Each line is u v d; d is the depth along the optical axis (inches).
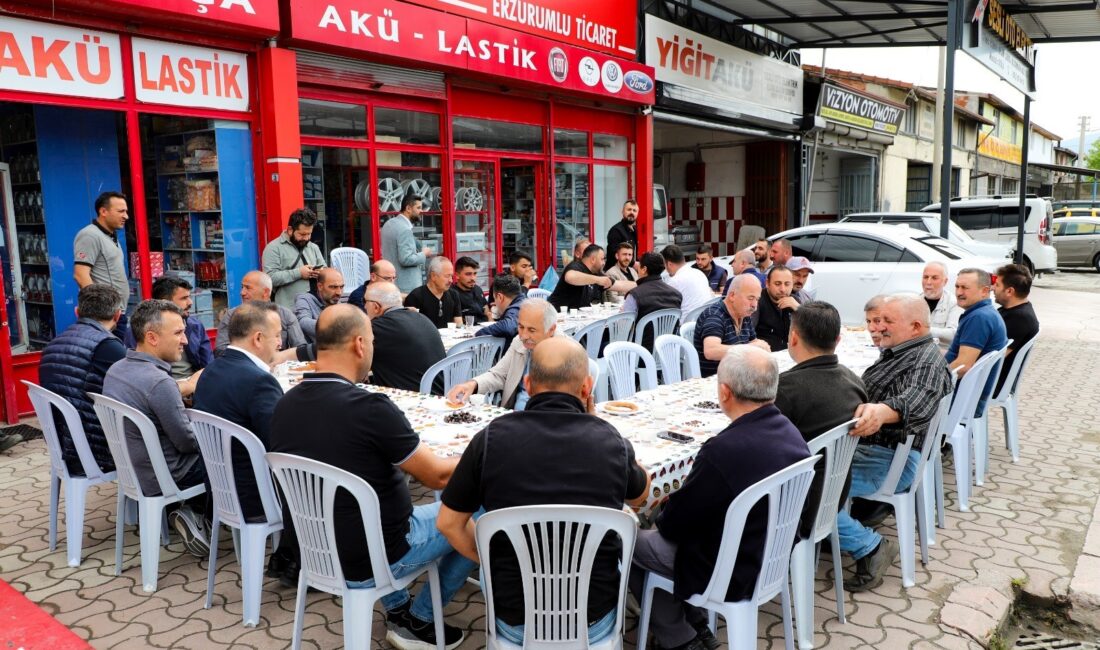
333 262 317.7
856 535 144.7
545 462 96.7
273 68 280.2
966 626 134.0
